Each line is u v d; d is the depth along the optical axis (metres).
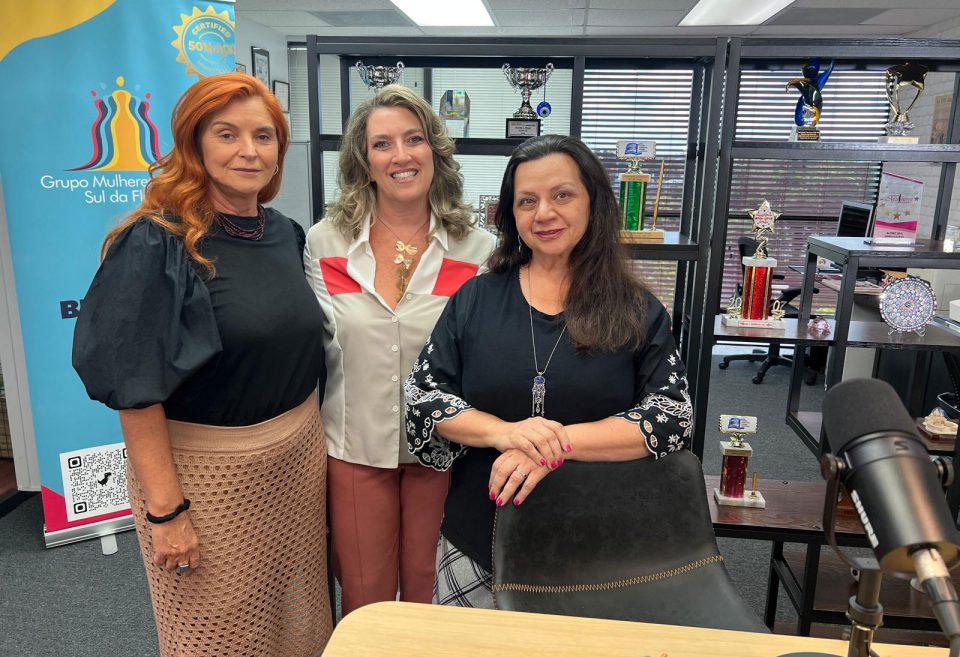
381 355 1.61
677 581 1.20
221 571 1.40
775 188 5.81
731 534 1.97
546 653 0.90
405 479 1.70
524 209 1.29
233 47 2.67
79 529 2.67
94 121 2.45
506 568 1.20
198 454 1.35
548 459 1.18
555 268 1.35
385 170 1.55
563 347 1.29
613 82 5.92
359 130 1.60
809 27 5.73
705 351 2.13
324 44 2.01
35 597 2.32
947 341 2.12
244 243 1.38
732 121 1.97
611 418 1.26
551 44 1.98
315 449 1.55
